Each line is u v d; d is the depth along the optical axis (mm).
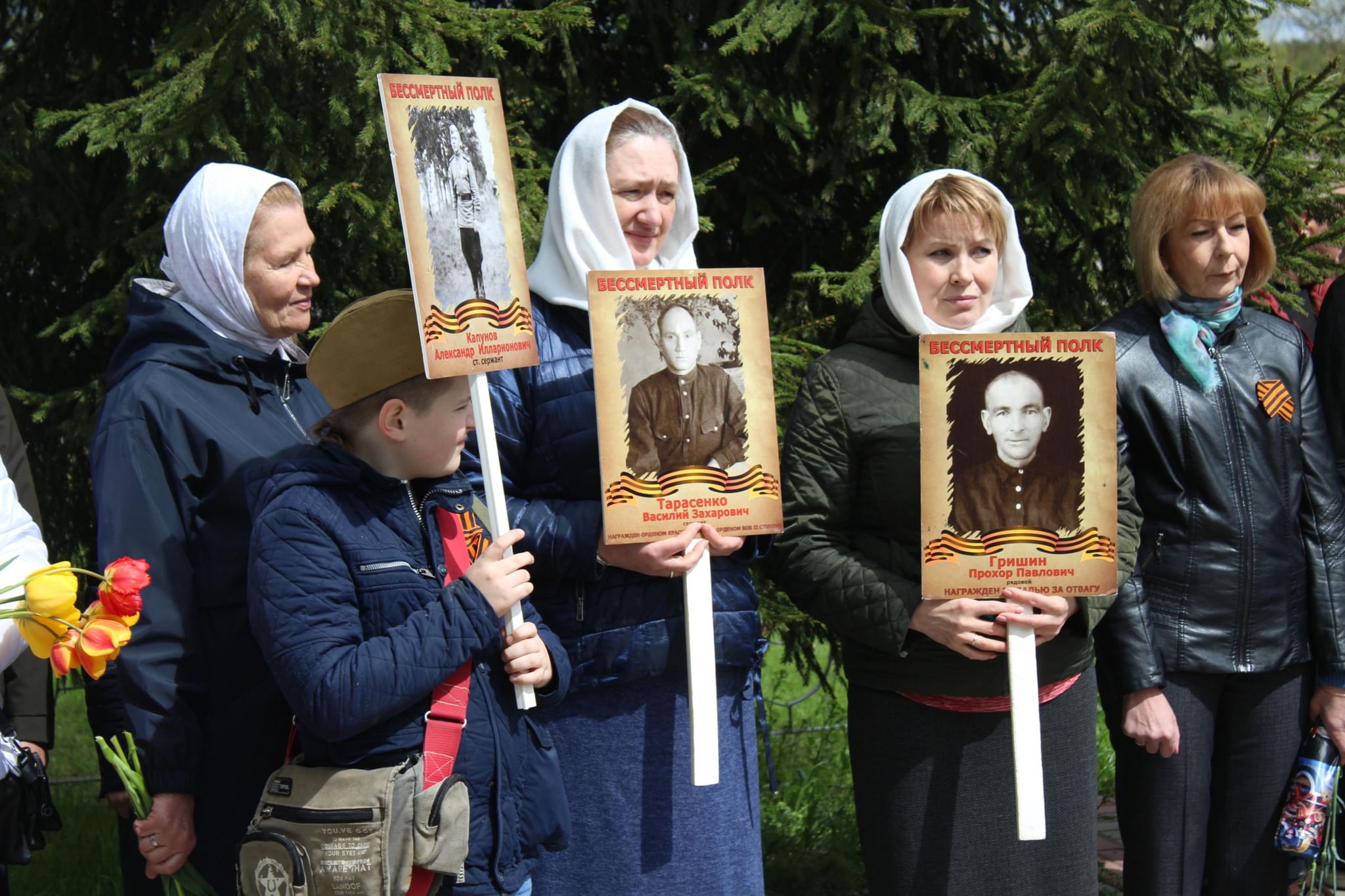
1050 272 4273
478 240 2252
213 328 2613
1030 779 2502
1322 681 3123
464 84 2270
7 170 3752
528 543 2486
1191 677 3068
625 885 2520
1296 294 4074
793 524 2756
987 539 2525
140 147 3432
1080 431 2521
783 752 5191
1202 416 3031
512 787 2230
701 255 4344
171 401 2463
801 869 4109
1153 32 3615
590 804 2529
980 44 4328
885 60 4012
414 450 2186
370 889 2018
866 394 2715
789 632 4180
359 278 3857
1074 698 2754
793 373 3973
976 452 2516
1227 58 4109
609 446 2398
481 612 2111
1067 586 2537
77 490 4277
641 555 2445
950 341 2500
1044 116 3809
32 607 1862
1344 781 3551
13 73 4289
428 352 2160
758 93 3973
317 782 2076
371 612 2115
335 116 3541
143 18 4219
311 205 3590
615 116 2613
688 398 2438
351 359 2146
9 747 2236
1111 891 4148
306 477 2127
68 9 4191
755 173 4367
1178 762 3070
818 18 3967
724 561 2637
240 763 2445
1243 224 3062
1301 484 3105
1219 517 3023
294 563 2070
